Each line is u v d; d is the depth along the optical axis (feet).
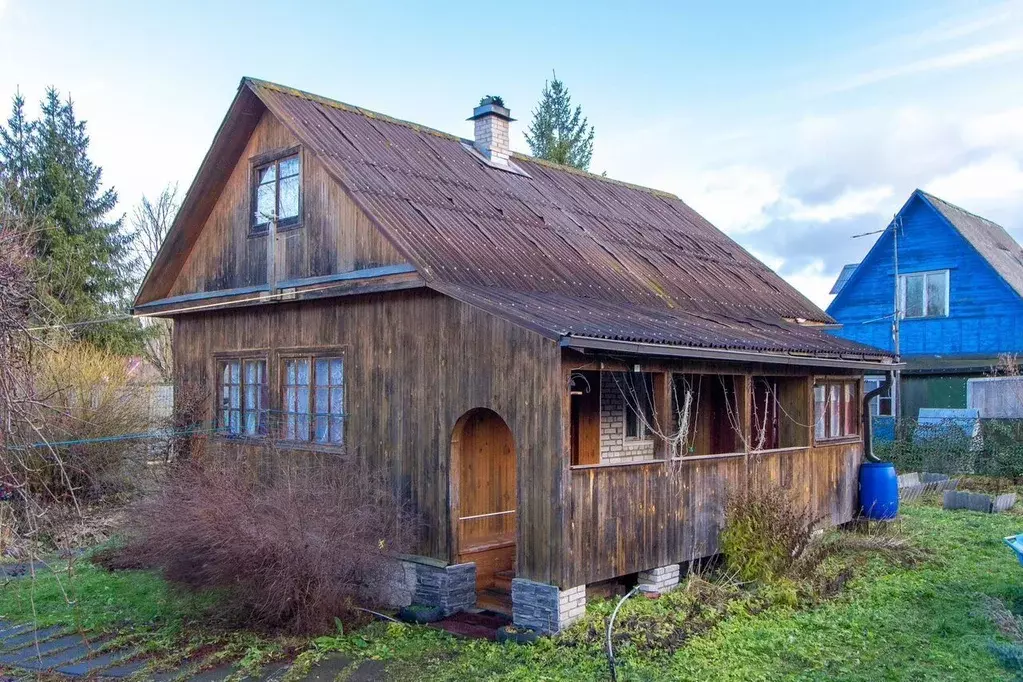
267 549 28.81
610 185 59.31
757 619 29.71
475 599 32.71
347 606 30.73
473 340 31.12
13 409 20.81
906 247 82.33
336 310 37.55
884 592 33.06
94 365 51.49
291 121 38.88
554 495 28.17
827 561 37.32
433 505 32.58
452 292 30.76
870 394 47.65
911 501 55.98
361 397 36.01
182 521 30.12
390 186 37.73
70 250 81.76
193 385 46.16
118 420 49.26
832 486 43.47
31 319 24.30
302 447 38.47
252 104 40.93
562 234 43.80
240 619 29.94
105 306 86.07
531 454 28.91
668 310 39.63
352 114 44.34
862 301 85.35
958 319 78.33
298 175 39.32
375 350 35.47
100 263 86.74
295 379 40.06
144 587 34.42
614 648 26.45
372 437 35.35
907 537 42.19
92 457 46.75
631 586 33.06
